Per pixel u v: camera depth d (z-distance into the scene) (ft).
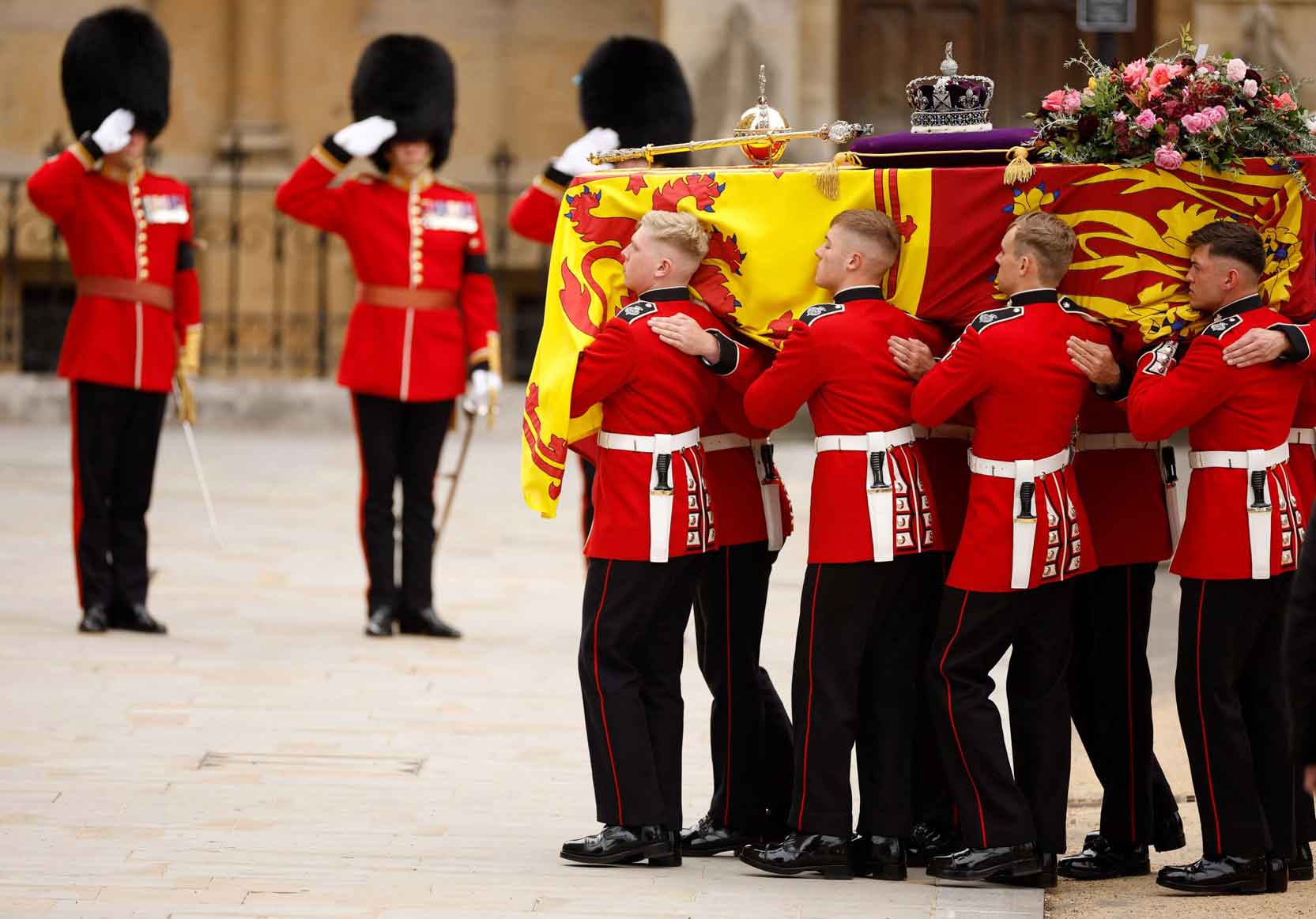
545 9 204.64
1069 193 59.47
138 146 99.04
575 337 61.11
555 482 60.59
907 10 195.31
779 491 64.49
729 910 56.03
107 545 99.35
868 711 60.75
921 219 60.23
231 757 74.54
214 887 57.77
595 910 55.83
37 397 186.50
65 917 54.34
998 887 59.11
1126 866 61.87
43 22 200.44
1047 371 57.82
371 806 68.18
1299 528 58.80
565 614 107.76
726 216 61.72
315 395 188.24
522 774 73.20
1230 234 57.72
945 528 61.72
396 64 100.42
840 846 59.36
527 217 97.45
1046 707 59.62
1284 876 59.67
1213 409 58.18
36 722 79.25
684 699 86.58
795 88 176.65
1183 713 59.31
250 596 110.83
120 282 97.71
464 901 56.65
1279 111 59.06
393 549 101.04
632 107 99.40
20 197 198.49
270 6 200.13
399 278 99.55
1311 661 41.37
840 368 59.11
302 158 201.16
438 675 90.79
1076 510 58.95
